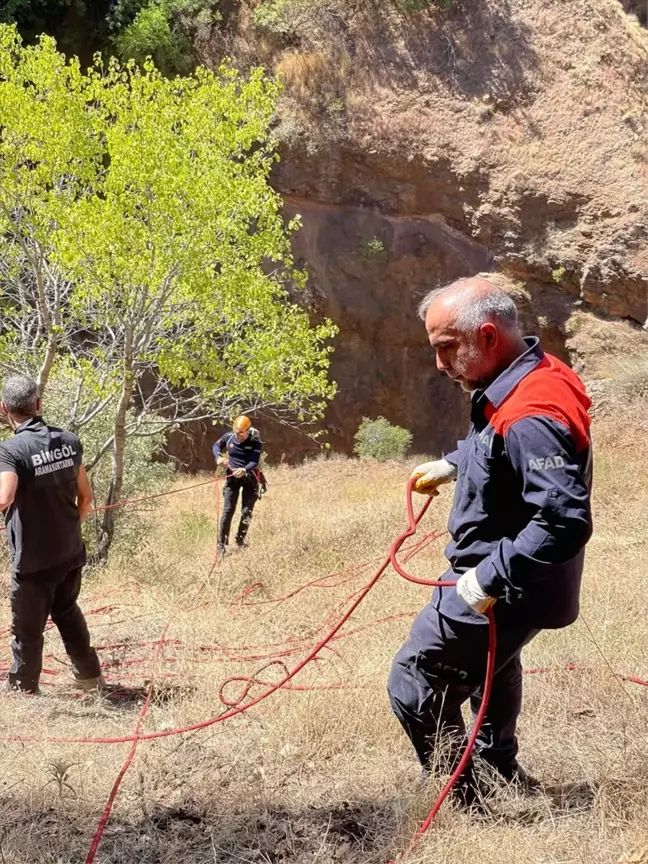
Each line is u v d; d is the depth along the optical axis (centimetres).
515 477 281
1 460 448
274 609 661
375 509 1104
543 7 2397
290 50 2383
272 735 394
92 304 1048
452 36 2412
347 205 2361
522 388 274
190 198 956
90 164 998
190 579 829
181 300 1032
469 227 2355
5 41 988
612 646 468
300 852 296
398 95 2375
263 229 1046
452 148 2342
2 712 439
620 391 1628
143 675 520
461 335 284
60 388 1111
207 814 323
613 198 2216
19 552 462
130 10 2298
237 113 1018
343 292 2331
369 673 460
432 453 2356
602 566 649
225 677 491
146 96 999
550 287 2291
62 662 566
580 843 284
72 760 374
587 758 343
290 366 1063
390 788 333
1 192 1003
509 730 325
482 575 270
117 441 988
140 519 1068
